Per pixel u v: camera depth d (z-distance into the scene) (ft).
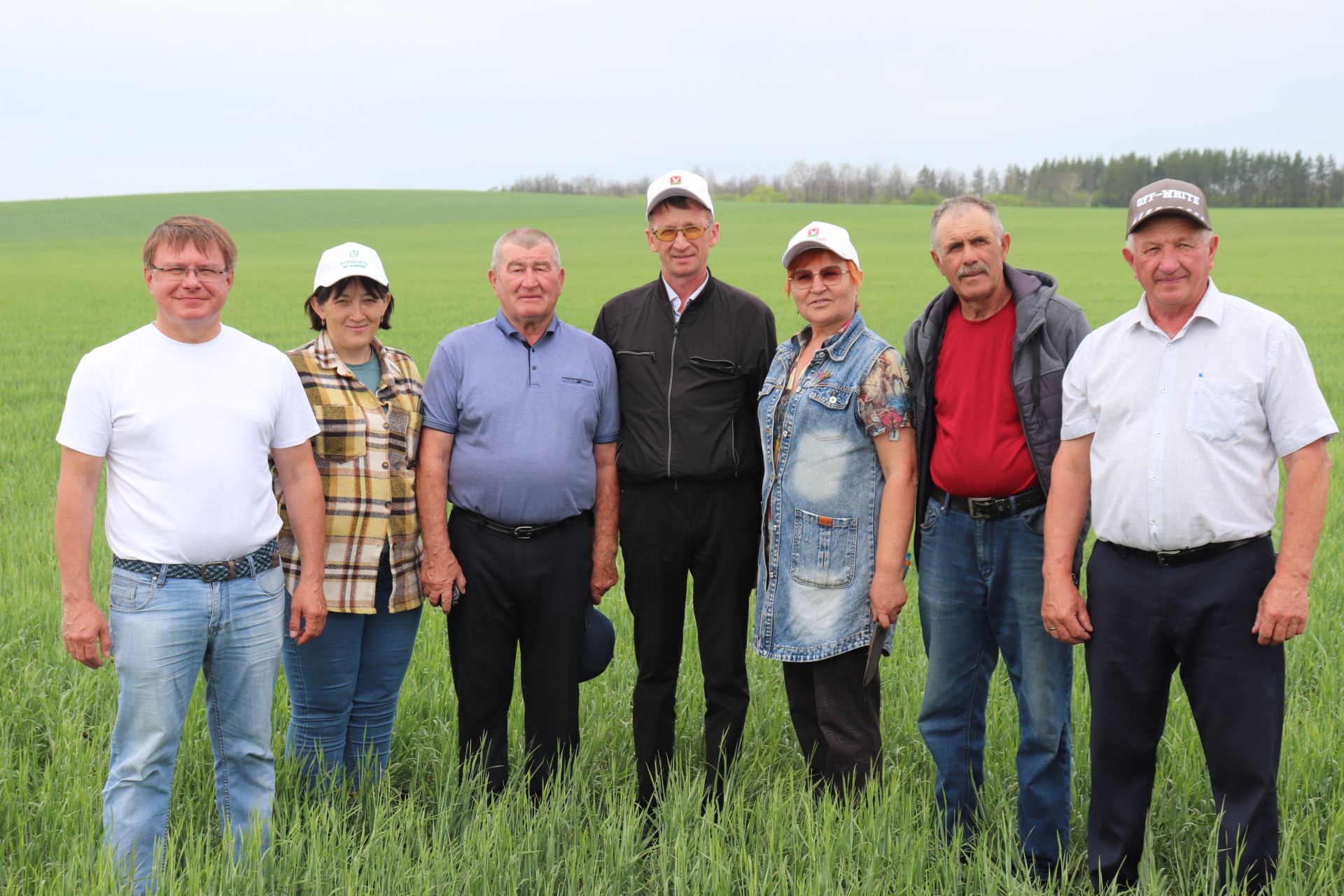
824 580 13.60
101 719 15.55
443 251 199.82
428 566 14.28
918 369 13.20
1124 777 11.89
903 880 11.43
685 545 14.55
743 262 155.33
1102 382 11.59
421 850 11.71
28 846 11.94
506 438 14.10
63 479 11.55
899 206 365.81
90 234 242.78
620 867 11.73
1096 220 290.97
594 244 212.84
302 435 12.85
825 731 13.89
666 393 14.40
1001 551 12.67
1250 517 10.94
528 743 14.85
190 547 11.71
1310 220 270.46
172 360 11.84
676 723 16.07
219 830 12.83
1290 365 10.77
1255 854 11.12
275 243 219.00
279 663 13.64
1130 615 11.51
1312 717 15.15
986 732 15.49
